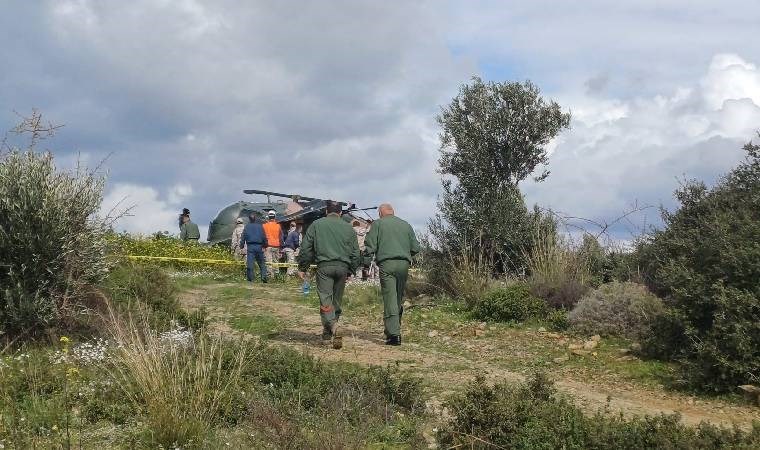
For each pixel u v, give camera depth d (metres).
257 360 8.88
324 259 11.70
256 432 7.17
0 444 6.48
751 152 13.03
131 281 12.61
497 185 18.39
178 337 8.99
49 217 10.88
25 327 10.56
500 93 18.70
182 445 6.70
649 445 6.32
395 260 12.05
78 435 6.96
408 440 7.21
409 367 10.45
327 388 8.19
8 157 11.05
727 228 11.21
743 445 6.04
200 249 24.70
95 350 9.22
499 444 6.80
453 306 15.46
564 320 12.95
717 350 9.51
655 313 11.85
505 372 10.35
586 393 9.41
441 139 18.84
